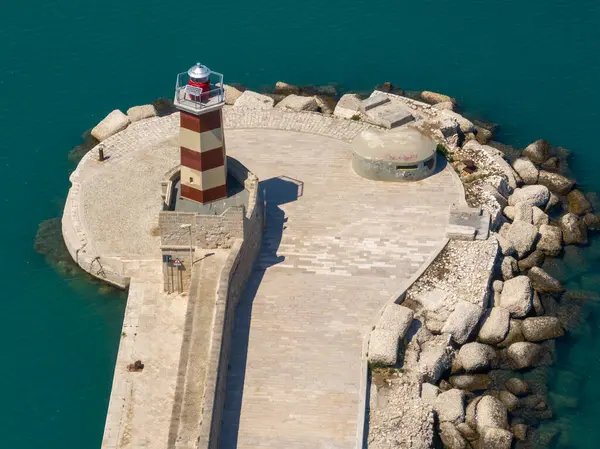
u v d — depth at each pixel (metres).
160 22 91.94
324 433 53.56
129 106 82.75
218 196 63.78
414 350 58.56
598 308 63.88
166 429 54.59
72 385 59.09
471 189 70.12
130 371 57.81
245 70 86.44
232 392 55.66
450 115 77.25
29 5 93.25
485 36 90.81
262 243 65.12
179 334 60.22
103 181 71.31
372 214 67.62
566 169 75.62
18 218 70.69
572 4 94.75
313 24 91.88
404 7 94.12
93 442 56.06
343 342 58.50
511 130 80.31
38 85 84.44
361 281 62.41
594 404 58.06
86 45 89.06
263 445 53.00
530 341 60.75
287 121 77.12
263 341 58.53
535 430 56.44
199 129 60.69
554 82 85.56
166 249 60.94
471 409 56.41
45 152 77.19
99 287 65.06
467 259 63.94
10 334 62.16
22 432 56.56
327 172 71.50
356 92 83.69
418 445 53.38
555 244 67.44
